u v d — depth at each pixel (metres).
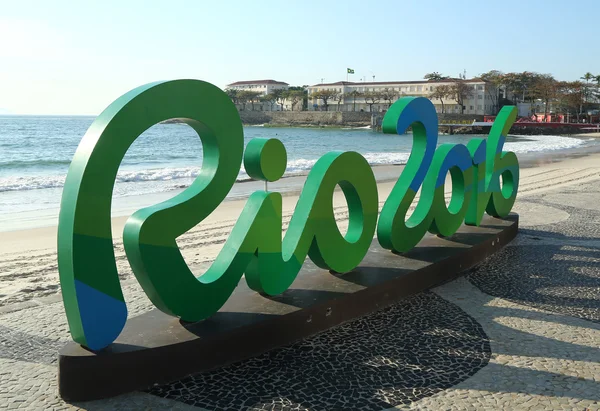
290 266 5.12
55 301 6.05
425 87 103.81
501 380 4.11
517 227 9.20
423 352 4.59
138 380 3.87
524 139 63.12
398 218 6.32
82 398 3.73
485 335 4.98
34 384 4.04
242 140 4.58
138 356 3.86
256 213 4.72
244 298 5.06
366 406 3.72
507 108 8.54
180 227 4.14
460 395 3.88
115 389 3.79
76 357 3.70
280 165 4.90
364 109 113.00
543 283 6.58
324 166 5.38
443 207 7.15
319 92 114.44
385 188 17.11
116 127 3.70
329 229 5.47
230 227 10.50
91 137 3.69
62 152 38.47
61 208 3.64
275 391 3.90
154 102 3.89
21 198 14.41
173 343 4.00
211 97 4.27
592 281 6.67
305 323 4.84
